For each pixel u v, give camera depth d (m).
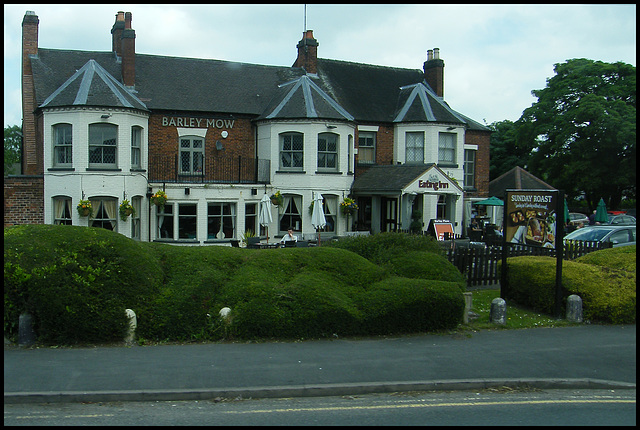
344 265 11.30
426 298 10.38
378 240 13.52
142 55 25.03
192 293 9.95
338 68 29.20
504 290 13.11
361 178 25.53
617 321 11.78
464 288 12.29
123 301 9.48
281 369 8.14
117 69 23.98
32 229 10.03
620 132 35.16
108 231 10.48
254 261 11.18
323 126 23.67
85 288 9.25
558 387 7.99
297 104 23.81
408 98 28.06
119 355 8.62
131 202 20.83
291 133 23.62
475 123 29.70
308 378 7.79
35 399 6.89
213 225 22.33
